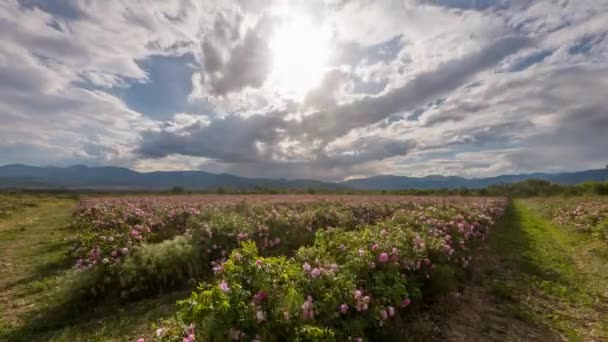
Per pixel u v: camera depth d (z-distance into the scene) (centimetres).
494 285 601
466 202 2041
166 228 1043
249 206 1488
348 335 307
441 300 490
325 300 317
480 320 458
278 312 282
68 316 502
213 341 260
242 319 265
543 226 1419
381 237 516
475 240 855
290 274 337
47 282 654
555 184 5184
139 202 1905
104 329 454
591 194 3519
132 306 530
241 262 350
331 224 1131
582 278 659
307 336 265
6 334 449
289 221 1000
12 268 767
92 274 536
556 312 494
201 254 695
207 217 1050
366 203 1792
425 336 393
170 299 554
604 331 433
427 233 662
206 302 283
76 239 888
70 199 3922
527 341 405
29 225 1495
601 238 934
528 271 702
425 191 5156
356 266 402
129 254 598
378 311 347
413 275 472
